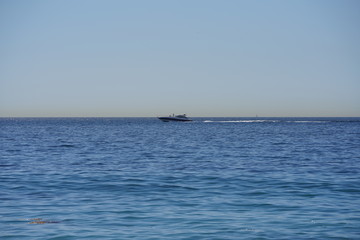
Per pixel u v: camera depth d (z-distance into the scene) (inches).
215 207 975.0
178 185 1295.5
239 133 5561.0
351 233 756.6
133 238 730.2
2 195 1127.6
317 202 1027.3
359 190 1192.2
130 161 2033.7
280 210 940.0
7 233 756.6
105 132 6092.5
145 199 1075.9
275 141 3742.6
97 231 770.8
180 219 858.8
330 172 1594.5
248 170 1662.2
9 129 7416.3
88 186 1279.5
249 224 818.2
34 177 1465.3
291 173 1566.2
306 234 751.7
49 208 962.1
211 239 725.3
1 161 2027.6
